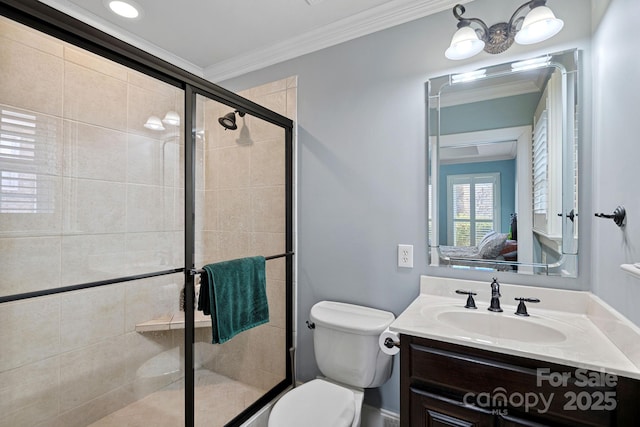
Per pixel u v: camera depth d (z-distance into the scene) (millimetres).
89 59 1606
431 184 1595
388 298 1707
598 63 1215
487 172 1484
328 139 1906
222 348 1682
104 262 1710
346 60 1846
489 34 1404
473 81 1508
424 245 1615
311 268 1966
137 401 1701
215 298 1504
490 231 1475
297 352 2025
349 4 1666
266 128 1916
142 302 1731
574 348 974
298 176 2021
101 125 1690
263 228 1909
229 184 1770
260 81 2188
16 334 1422
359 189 1798
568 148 1321
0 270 1381
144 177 1743
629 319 910
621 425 855
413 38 1649
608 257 1097
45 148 1502
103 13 1736
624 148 966
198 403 1563
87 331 1633
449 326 1177
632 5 911
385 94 1725
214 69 2344
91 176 1657
